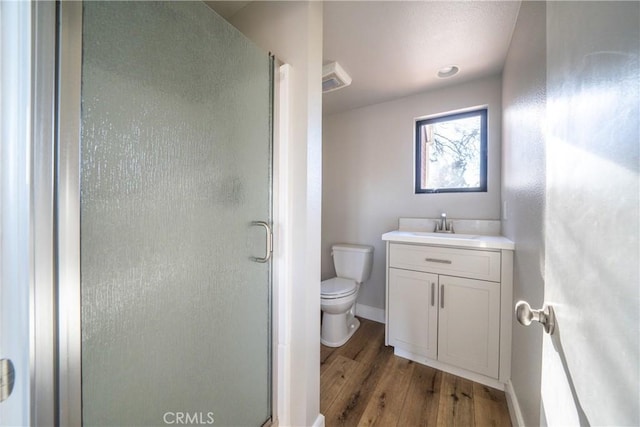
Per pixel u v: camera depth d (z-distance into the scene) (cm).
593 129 40
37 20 43
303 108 109
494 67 180
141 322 64
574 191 48
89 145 52
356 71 186
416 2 124
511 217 148
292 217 111
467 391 144
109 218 56
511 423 123
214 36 83
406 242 177
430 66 180
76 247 50
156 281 67
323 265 274
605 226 36
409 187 230
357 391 145
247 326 98
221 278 87
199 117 78
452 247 160
